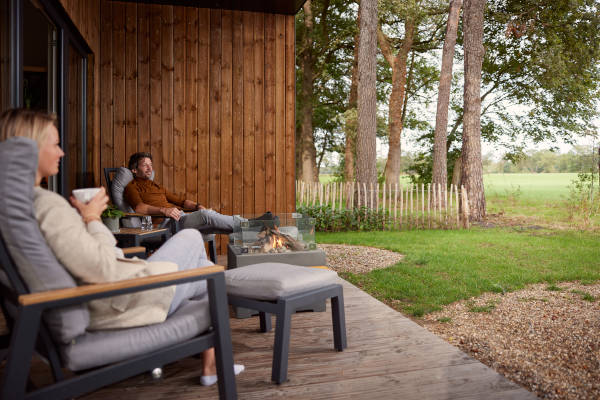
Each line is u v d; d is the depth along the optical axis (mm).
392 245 6730
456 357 2279
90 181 4656
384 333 2643
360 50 11078
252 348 2408
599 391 2062
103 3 5031
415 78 19328
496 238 7488
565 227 9141
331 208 9125
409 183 19766
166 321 1579
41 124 1400
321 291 2193
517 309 3500
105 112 5070
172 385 1966
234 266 3281
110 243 1556
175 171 5258
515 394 1882
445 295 3906
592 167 9656
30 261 1268
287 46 5570
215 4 5238
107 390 1916
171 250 1851
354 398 1833
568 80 15188
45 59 3082
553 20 15195
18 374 1180
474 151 11062
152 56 5176
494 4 15844
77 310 1368
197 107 5305
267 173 5535
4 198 1230
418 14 15188
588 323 3119
